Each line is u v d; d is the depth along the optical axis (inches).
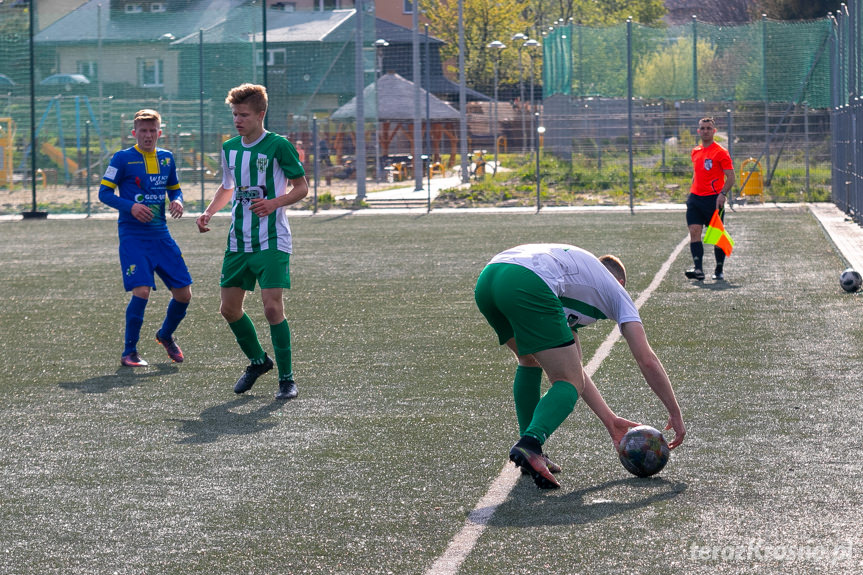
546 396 206.5
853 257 597.9
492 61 2997.0
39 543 184.5
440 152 2183.8
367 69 1652.3
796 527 183.5
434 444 246.1
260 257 304.8
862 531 180.7
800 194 1218.6
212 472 227.3
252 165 309.0
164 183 371.9
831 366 327.6
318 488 213.5
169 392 316.2
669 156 1364.4
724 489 206.4
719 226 538.9
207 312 478.6
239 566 171.6
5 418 283.7
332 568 169.5
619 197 1279.5
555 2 3329.2
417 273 607.2
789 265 605.0
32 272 650.2
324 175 1732.3
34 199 1190.3
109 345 401.4
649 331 397.4
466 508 197.9
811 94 1354.6
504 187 1368.1
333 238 868.6
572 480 214.7
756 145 1284.4
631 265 619.8
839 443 238.5
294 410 287.3
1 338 418.3
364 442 249.9
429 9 3070.9
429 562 170.6
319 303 495.2
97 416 285.0
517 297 204.4
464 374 328.8
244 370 349.4
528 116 1891.0
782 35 1379.2
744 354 349.7
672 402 213.5
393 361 353.1
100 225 1063.6
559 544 177.3
